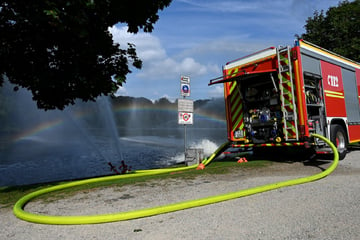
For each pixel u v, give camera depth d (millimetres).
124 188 4902
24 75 5418
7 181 8109
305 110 6488
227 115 8391
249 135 7805
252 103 7844
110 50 5672
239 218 2936
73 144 20141
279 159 8195
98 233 2695
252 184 4664
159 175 6340
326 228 2564
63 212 3549
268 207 3291
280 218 2883
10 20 4500
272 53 7180
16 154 15234
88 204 3893
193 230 2646
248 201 3600
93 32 5242
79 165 10609
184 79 8477
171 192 4359
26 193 4969
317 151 6719
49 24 4422
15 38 4828
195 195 4062
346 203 3334
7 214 3643
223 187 4535
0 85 5758
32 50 5180
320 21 19000
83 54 5277
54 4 3918
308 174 5465
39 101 6031
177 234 2562
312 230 2529
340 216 2875
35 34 4734
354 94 9203
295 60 6684
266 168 6516
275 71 7012
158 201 3826
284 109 6812
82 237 2613
